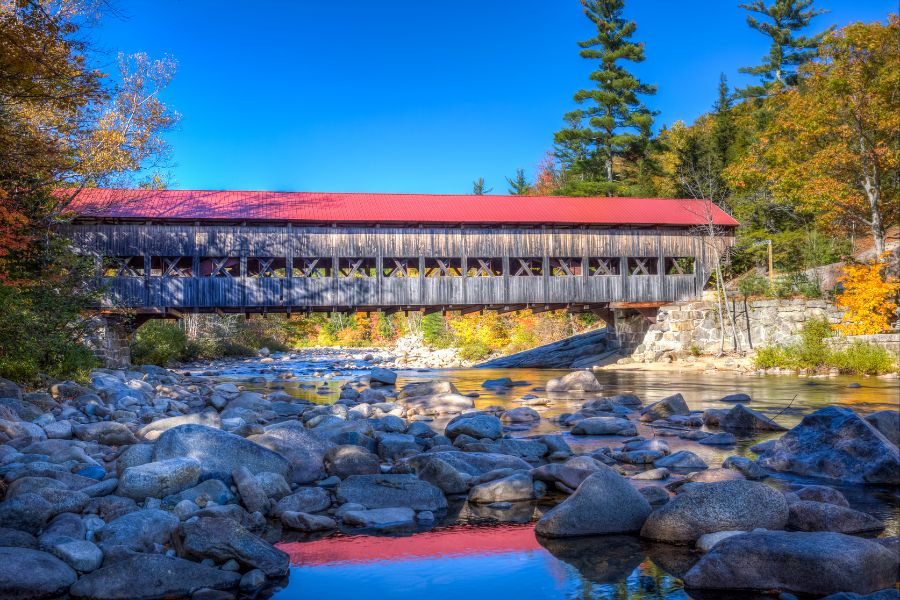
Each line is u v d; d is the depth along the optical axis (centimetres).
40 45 1061
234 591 428
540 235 2944
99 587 417
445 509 631
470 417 1019
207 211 2678
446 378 2562
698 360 2806
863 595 379
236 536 470
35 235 1656
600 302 3025
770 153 3338
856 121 2917
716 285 3166
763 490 527
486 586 433
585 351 3509
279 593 425
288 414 1334
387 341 6769
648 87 4716
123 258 2616
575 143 4959
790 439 795
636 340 3183
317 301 2741
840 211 3080
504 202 3098
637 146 4662
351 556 495
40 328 1417
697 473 694
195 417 929
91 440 858
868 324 2559
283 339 5775
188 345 3762
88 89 1155
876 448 717
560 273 3438
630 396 1516
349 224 2766
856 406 1373
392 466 767
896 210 3091
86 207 2550
